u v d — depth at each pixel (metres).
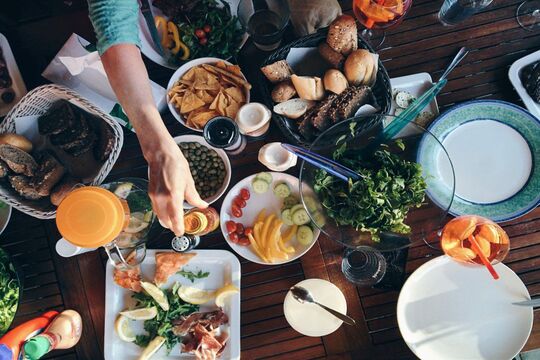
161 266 1.38
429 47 1.47
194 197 1.05
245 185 1.42
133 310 1.38
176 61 1.48
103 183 1.49
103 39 1.04
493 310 1.33
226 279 1.41
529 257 1.38
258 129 1.35
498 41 1.46
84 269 1.44
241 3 1.42
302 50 1.35
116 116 1.48
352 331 1.38
